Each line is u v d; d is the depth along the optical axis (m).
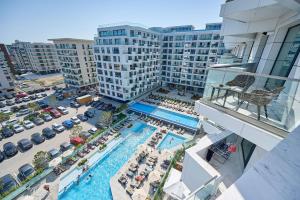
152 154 27.44
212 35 46.41
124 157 27.28
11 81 54.84
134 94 46.34
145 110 41.25
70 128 34.19
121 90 43.66
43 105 43.66
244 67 9.91
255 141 5.20
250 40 13.92
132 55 41.09
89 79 58.50
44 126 34.81
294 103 4.28
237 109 5.85
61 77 81.25
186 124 34.97
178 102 47.19
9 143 27.72
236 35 11.69
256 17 8.32
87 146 28.34
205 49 48.66
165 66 57.50
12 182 20.38
